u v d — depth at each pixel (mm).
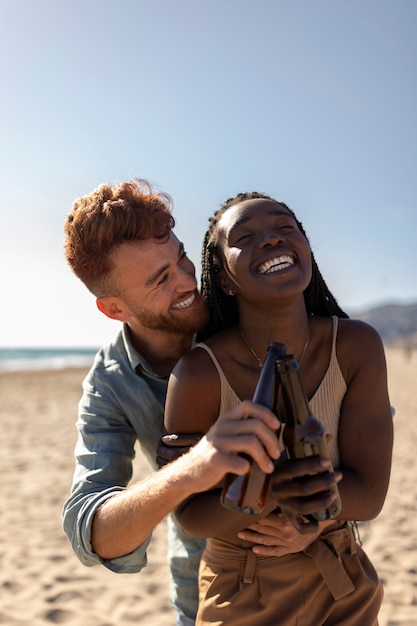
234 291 1848
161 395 2119
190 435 1738
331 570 1736
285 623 1718
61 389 22344
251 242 1705
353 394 1796
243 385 1763
